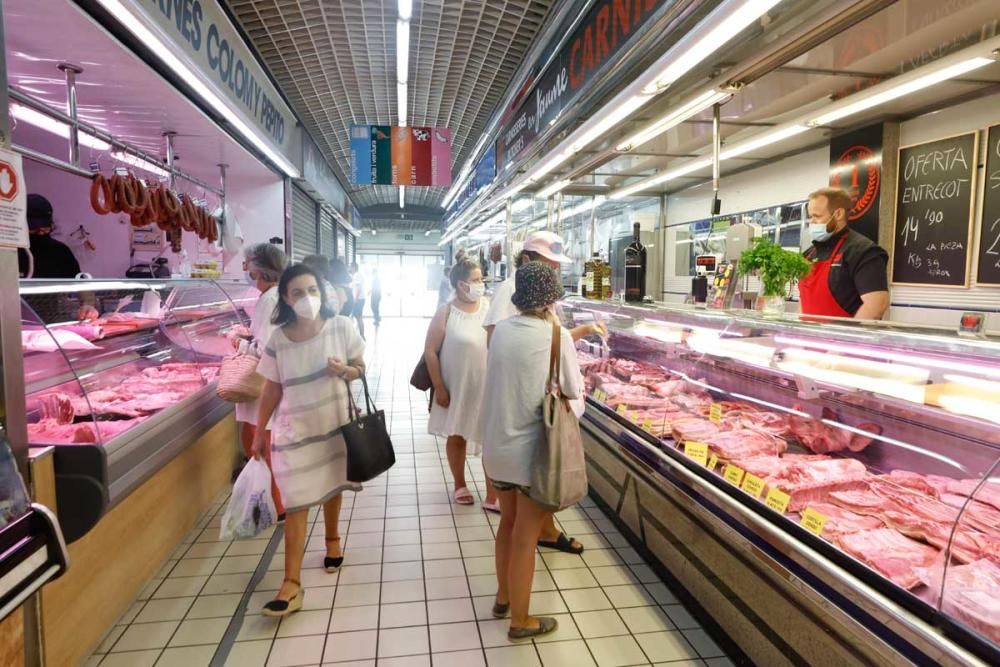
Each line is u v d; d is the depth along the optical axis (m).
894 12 2.14
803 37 1.99
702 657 2.12
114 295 3.20
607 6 3.11
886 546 1.58
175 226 4.60
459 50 5.89
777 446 2.26
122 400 2.81
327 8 5.10
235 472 3.89
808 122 3.22
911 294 3.55
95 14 3.01
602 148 3.88
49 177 5.71
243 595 2.53
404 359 9.62
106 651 2.14
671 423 2.69
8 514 1.35
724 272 3.09
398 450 4.68
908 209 3.54
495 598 2.51
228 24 4.30
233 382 3.06
